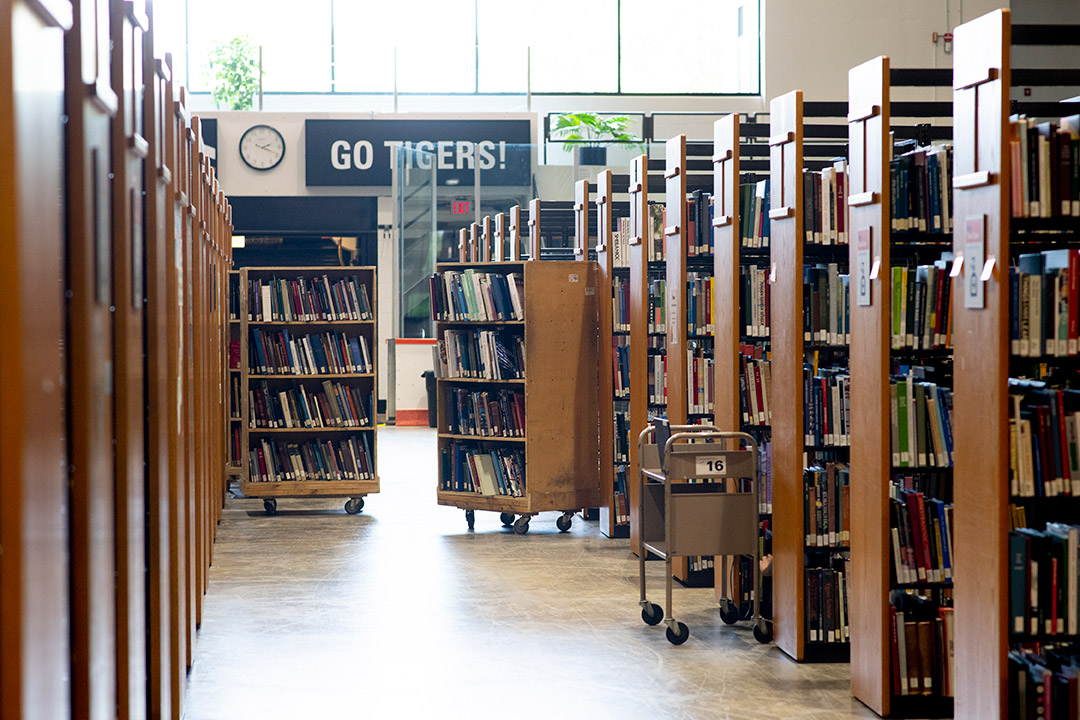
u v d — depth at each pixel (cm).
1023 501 374
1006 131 349
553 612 607
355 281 950
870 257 446
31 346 180
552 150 1417
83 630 224
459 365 869
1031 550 357
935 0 1681
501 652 527
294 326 954
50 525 196
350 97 1781
